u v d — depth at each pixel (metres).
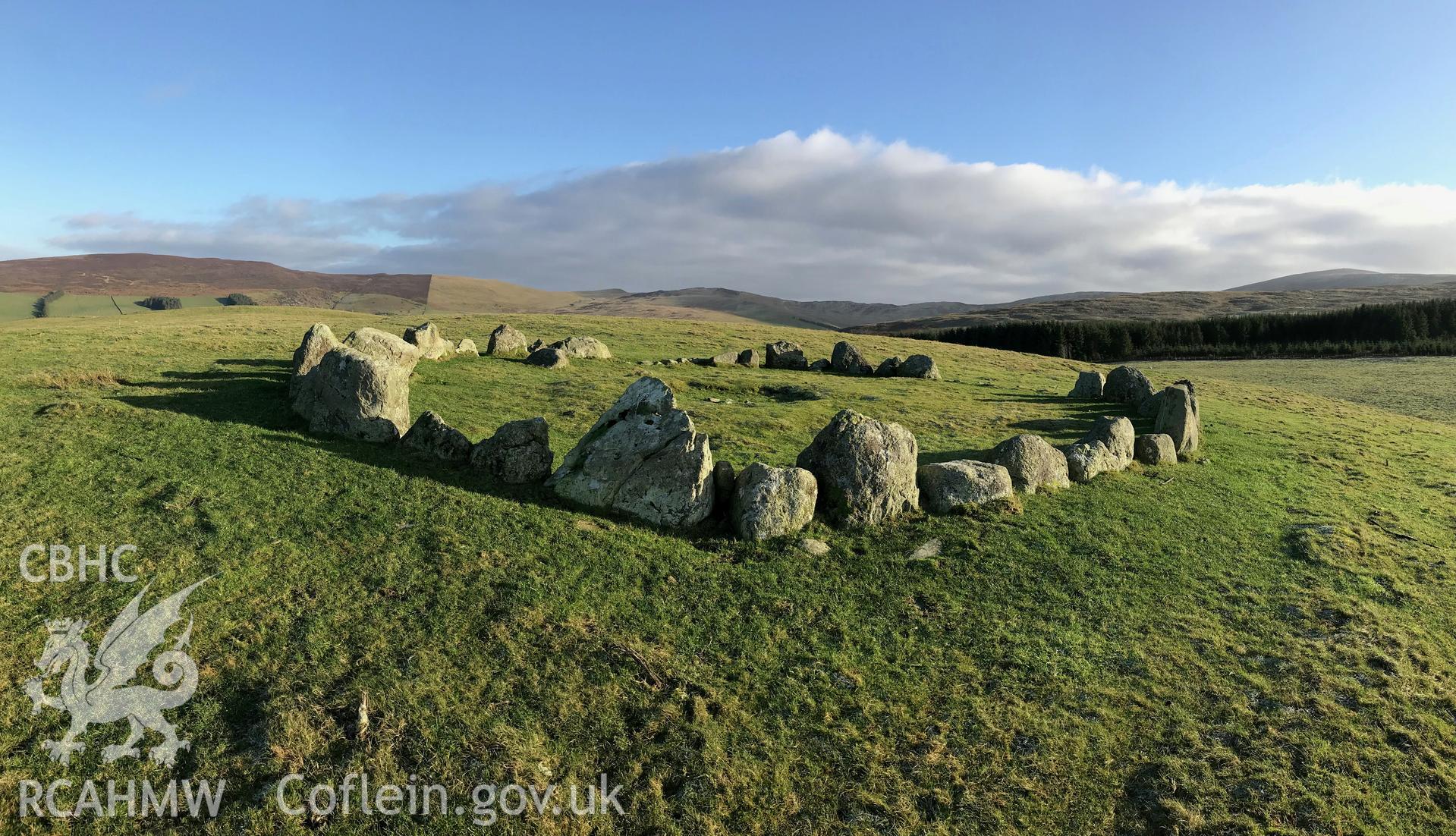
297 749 9.96
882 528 17.67
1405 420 39.81
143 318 50.69
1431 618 15.50
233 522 14.88
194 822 9.04
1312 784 10.79
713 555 15.88
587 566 14.76
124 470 16.69
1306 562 17.80
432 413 19.56
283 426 20.25
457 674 11.55
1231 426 33.03
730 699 11.79
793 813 10.03
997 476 19.61
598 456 17.62
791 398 34.47
